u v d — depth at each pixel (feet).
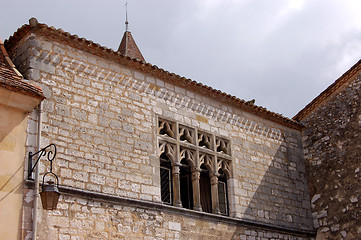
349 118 67.62
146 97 56.54
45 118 47.78
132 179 51.78
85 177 48.42
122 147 52.29
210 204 58.90
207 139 60.90
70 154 48.24
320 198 67.97
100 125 51.47
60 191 46.24
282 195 66.08
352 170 65.36
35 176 44.57
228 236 57.77
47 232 44.27
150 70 57.26
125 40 90.07
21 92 45.24
